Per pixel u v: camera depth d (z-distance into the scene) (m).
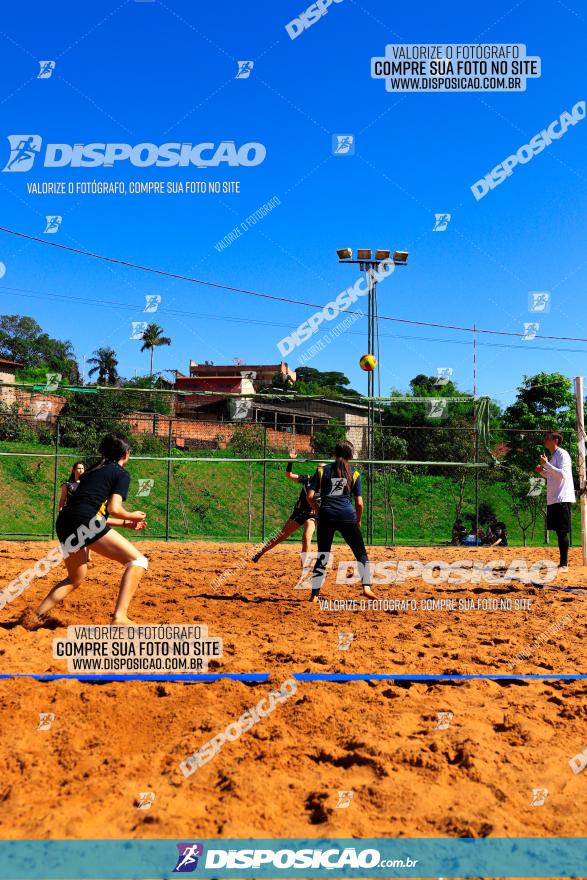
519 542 21.31
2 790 2.97
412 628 6.48
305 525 10.21
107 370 76.50
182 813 2.80
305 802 2.95
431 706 4.12
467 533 18.28
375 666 4.98
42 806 2.83
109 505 5.44
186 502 23.02
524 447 21.53
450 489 23.92
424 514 22.81
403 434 23.22
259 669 4.75
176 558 12.67
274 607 7.46
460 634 6.26
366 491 23.09
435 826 2.77
